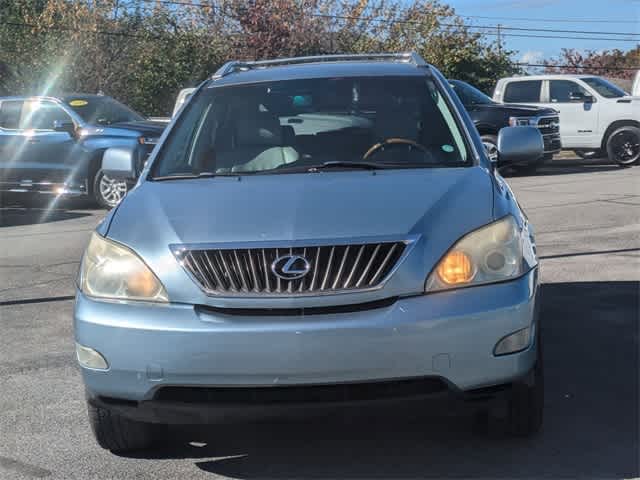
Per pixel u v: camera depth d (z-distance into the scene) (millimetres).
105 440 4309
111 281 3973
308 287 3744
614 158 19641
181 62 28766
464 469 4098
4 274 9328
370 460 4250
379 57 6176
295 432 4645
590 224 10961
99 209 15391
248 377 3727
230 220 4004
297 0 33031
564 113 19953
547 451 4258
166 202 4320
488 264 3867
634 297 7164
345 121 5168
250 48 30328
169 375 3791
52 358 6145
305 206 4062
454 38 35031
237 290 3775
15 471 4258
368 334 3668
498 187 4402
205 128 5273
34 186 15414
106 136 14922
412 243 3818
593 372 5383
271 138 5117
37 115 15430
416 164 4797
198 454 4406
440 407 3801
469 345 3732
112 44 28359
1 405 5195
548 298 7234
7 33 28188
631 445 4305
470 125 5090
